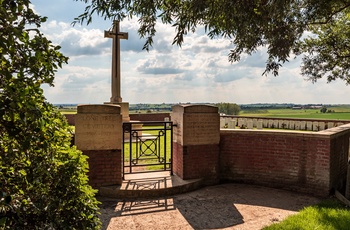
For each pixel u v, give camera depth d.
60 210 2.09
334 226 3.93
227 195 5.66
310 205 5.07
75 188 2.20
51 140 2.03
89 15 3.58
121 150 5.68
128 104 12.49
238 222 4.29
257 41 4.25
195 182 6.01
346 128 6.72
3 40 1.43
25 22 1.63
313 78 11.03
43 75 1.75
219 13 3.63
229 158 6.59
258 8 3.56
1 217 1.58
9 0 1.51
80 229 2.15
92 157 5.47
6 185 1.68
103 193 5.47
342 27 10.47
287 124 15.41
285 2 3.33
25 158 1.83
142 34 4.46
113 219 4.40
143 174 6.48
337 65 11.03
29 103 1.53
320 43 10.84
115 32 12.14
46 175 1.96
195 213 4.68
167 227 4.13
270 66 4.28
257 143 6.40
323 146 5.64
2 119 1.52
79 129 5.39
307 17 4.30
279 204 5.16
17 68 1.60
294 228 3.89
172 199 5.38
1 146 1.67
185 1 3.93
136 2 3.87
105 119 5.53
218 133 6.46
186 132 6.14
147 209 4.85
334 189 5.85
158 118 22.83
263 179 6.34
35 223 1.87
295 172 5.98
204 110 6.30
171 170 6.48
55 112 2.19
